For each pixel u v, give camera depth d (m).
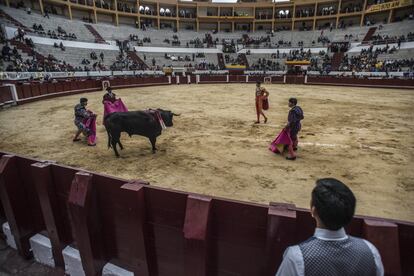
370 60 32.44
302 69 33.50
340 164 5.60
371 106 13.77
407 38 31.98
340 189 1.13
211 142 7.26
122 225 2.46
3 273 2.93
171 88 25.25
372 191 4.43
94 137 7.02
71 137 7.83
